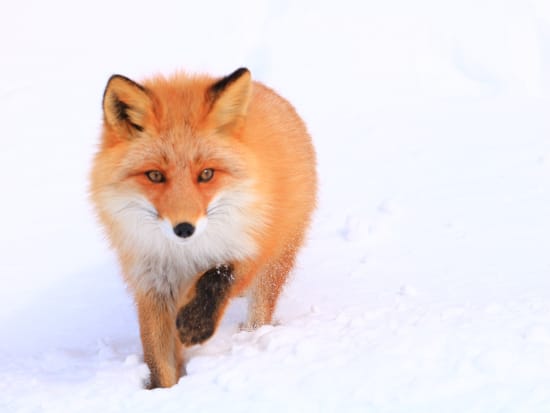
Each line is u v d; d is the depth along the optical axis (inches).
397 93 932.0
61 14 1189.1
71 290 583.2
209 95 378.0
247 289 439.5
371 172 729.0
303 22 1083.9
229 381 352.2
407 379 335.9
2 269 620.4
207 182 368.5
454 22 1037.2
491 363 338.0
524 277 507.2
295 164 427.2
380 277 531.2
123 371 395.5
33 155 822.5
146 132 370.0
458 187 676.1
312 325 417.7
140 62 1055.0
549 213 611.5
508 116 824.3
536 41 1003.3
